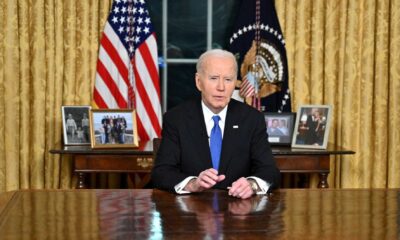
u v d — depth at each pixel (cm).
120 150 366
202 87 256
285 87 412
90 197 224
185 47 444
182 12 442
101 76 407
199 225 180
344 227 178
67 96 412
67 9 408
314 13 413
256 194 233
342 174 422
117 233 170
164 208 205
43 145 414
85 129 396
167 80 446
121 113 383
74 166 375
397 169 420
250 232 172
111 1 413
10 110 410
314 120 386
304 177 425
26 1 405
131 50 410
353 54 414
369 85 418
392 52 413
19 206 207
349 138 418
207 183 222
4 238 164
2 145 412
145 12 412
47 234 168
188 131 259
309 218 190
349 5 413
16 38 407
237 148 260
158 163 254
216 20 443
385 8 413
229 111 265
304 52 416
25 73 409
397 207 209
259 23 412
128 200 219
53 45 409
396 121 417
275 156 371
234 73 255
